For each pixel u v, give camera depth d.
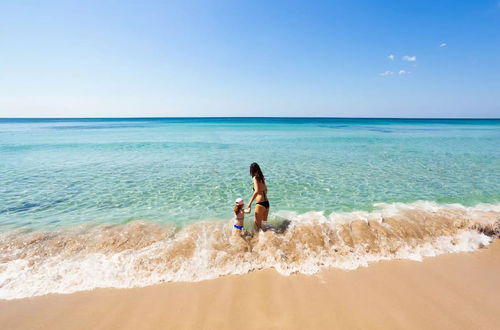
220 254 4.72
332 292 3.86
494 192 8.59
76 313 3.44
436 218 6.11
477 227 5.71
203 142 24.27
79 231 5.62
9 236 5.36
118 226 5.92
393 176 10.79
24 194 8.46
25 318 3.34
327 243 5.11
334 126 60.59
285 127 55.47
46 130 46.25
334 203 7.55
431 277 4.23
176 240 5.17
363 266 4.54
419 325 3.21
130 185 9.57
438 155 16.16
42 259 4.56
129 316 3.39
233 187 9.37
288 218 6.20
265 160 14.45
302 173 11.34
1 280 4.01
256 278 4.21
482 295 3.79
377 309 3.50
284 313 3.43
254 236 5.32
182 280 4.14
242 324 3.24
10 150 18.75
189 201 7.86
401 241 5.23
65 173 11.42
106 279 4.12
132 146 21.16
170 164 13.42
